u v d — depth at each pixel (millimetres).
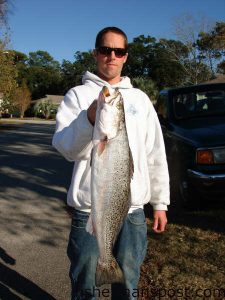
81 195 2770
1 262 4660
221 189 5723
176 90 7539
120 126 2346
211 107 7078
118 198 2430
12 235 5586
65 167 11336
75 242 2824
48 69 100188
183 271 4145
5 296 3910
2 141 20109
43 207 7008
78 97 2848
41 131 28391
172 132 6586
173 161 6438
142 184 2887
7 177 9891
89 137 2467
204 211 6133
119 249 2896
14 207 7035
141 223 2938
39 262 4664
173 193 6531
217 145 5742
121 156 2379
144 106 3002
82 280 2834
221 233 5180
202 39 53250
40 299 3859
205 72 54719
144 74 76000
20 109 64250
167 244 4852
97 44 2955
